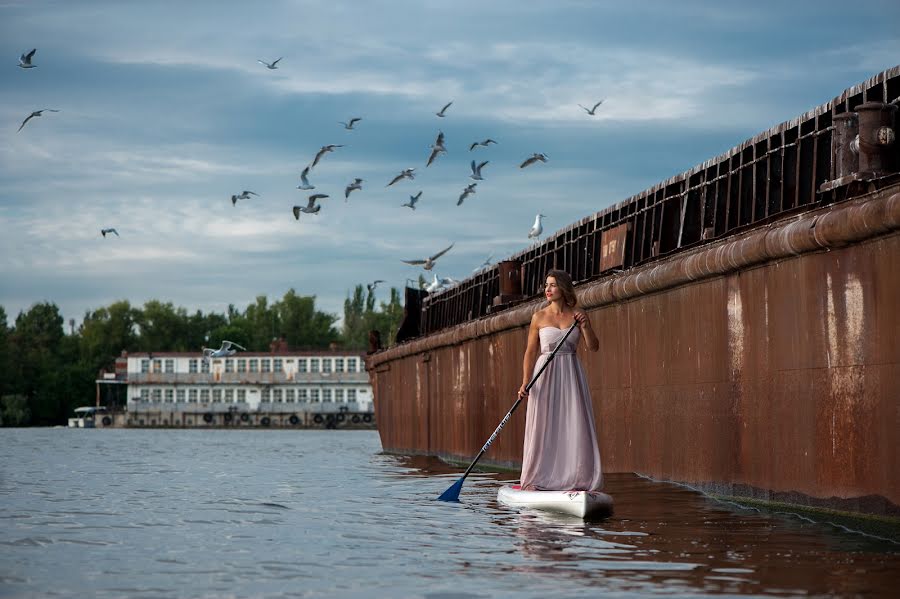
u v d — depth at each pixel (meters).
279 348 125.62
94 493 14.79
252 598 6.41
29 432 98.38
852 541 8.59
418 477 18.70
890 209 9.23
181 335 157.75
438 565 7.55
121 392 146.12
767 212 13.64
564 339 10.93
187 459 29.78
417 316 43.69
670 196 17.38
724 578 6.86
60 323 159.38
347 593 6.54
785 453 11.34
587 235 22.16
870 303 9.79
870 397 9.76
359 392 122.75
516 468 22.34
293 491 14.96
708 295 13.50
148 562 7.83
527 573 7.15
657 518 10.29
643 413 15.94
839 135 11.12
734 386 12.67
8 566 7.68
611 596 6.32
